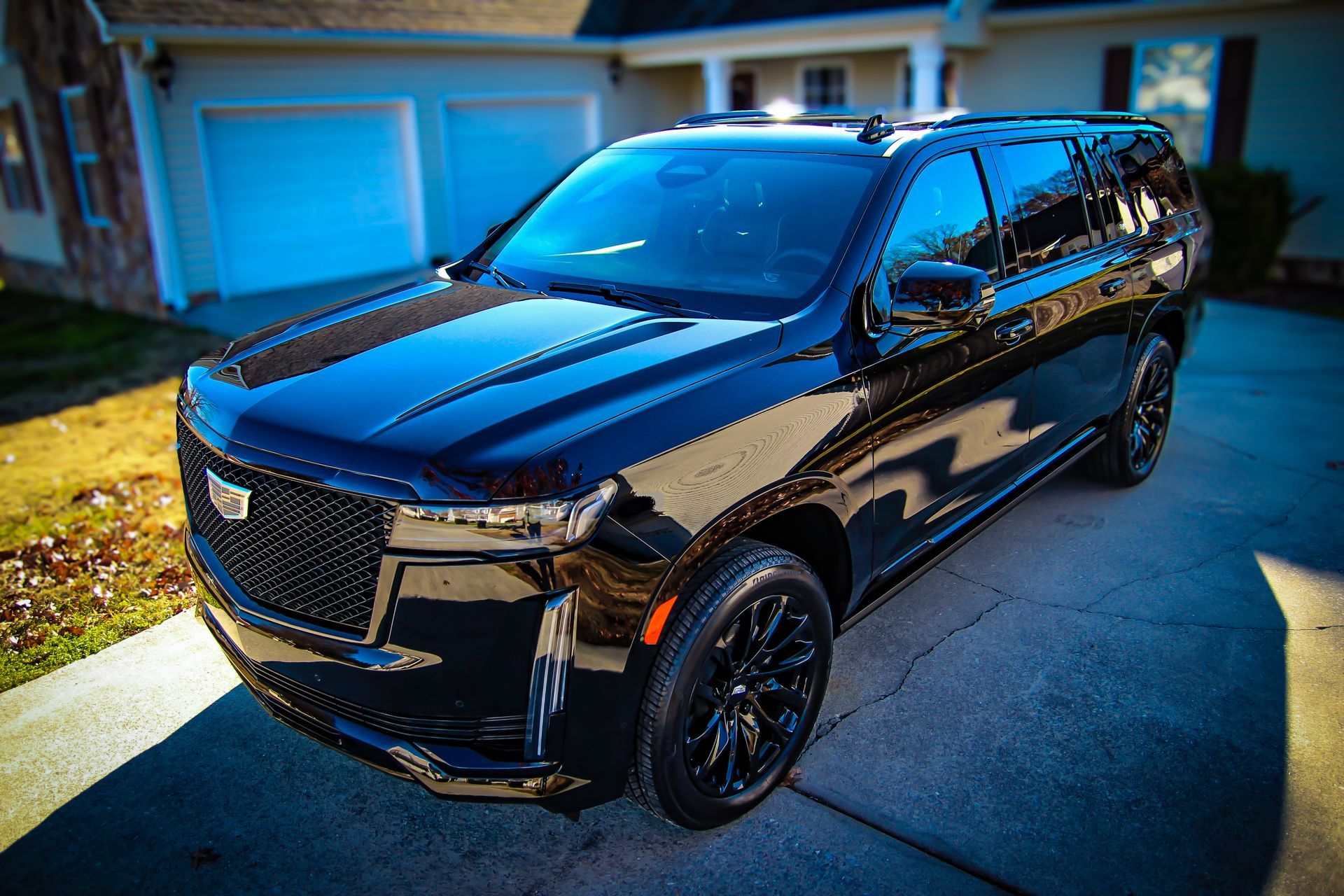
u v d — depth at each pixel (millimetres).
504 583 2234
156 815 2887
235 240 11930
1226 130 13117
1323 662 3623
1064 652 3707
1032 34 14289
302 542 2420
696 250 3377
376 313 3252
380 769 2396
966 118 3779
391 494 2242
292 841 2789
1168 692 3445
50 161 12797
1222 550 4543
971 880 2609
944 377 3279
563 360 2672
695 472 2479
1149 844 2736
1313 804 2887
